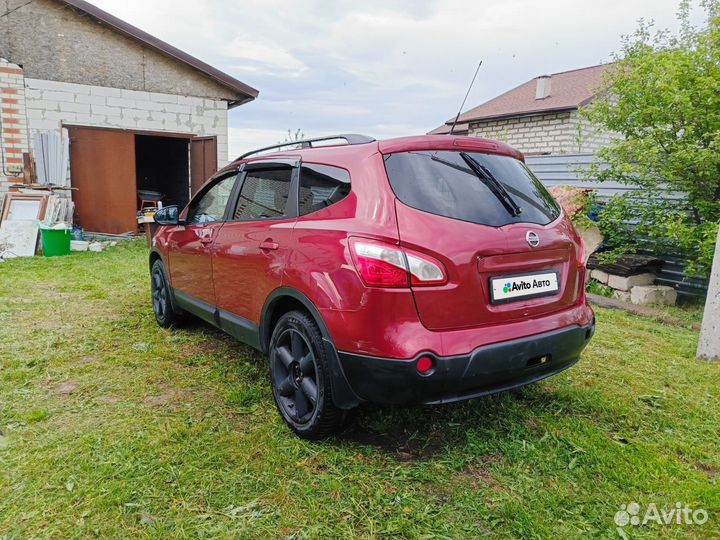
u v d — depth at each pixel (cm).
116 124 1058
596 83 1479
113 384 342
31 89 973
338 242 242
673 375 375
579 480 236
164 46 1055
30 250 863
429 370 219
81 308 539
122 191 1079
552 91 1600
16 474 234
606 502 220
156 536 195
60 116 1005
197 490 225
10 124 964
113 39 1034
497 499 221
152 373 362
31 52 966
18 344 418
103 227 1068
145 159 1605
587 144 1374
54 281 668
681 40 662
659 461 251
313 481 232
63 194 1009
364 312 226
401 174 242
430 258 223
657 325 527
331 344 242
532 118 1471
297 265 264
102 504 213
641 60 616
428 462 249
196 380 351
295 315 271
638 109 632
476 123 1636
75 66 1006
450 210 238
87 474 234
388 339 221
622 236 682
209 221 384
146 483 229
